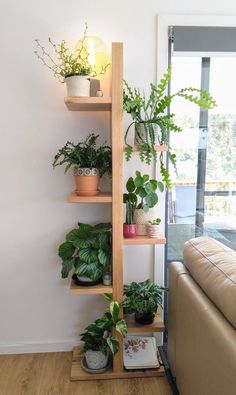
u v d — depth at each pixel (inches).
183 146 73.9
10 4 63.8
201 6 66.8
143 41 66.8
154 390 61.7
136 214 65.1
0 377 65.7
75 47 63.6
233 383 32.6
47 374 66.5
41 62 65.7
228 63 70.9
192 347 47.4
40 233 71.2
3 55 64.9
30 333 74.5
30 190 69.5
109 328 62.6
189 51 68.2
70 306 74.2
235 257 48.2
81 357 69.9
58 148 68.5
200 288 48.8
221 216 77.5
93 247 62.1
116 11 65.6
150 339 72.3
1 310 73.0
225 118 73.8
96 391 61.4
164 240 62.5
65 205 70.5
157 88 62.5
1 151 67.7
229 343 34.4
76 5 64.9
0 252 71.0
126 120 68.2
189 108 72.4
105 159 61.6
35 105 66.9
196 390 45.8
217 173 76.0
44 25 64.8
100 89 62.8
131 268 73.9
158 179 70.8
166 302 73.4
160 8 66.2
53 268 72.5
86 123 68.2
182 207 75.9
